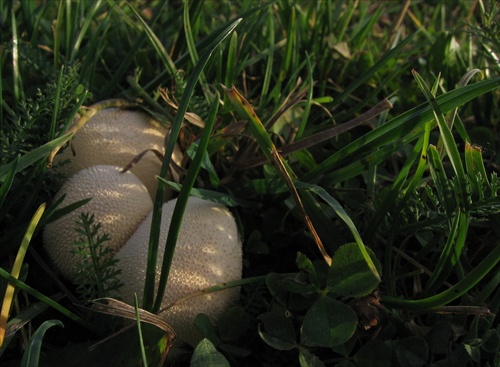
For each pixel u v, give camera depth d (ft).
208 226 0.94
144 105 1.13
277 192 1.05
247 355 0.92
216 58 1.21
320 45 1.34
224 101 1.12
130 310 0.85
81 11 1.26
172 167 1.06
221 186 1.07
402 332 0.94
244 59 1.24
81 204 0.94
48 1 1.34
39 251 1.02
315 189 0.92
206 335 0.89
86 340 0.95
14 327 0.87
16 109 1.09
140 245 0.93
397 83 1.30
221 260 0.93
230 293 0.94
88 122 1.04
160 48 1.15
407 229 0.97
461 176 0.88
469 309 0.89
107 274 0.90
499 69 1.16
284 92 1.17
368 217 1.02
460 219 0.90
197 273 0.91
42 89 1.20
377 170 1.15
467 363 0.92
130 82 1.13
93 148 1.03
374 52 1.42
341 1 1.41
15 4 1.42
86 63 1.20
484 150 1.16
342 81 1.34
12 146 0.99
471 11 1.46
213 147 1.05
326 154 1.15
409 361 0.90
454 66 1.29
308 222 0.91
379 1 1.62
